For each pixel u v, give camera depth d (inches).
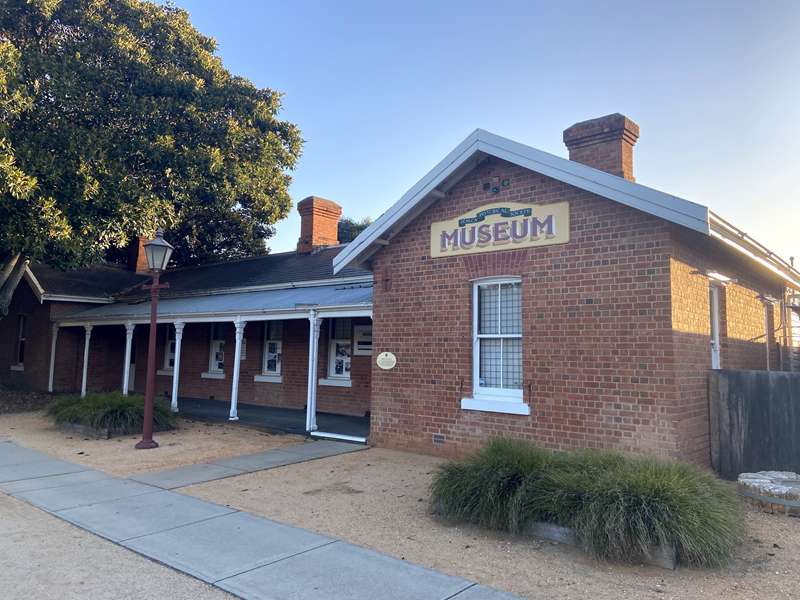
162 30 668.1
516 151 345.7
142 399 519.8
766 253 384.8
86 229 564.4
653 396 304.7
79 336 828.0
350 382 590.2
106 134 573.9
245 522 253.6
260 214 893.8
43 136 538.0
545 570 198.4
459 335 383.6
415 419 403.2
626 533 201.2
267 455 400.5
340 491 305.7
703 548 196.2
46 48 602.9
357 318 591.8
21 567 202.5
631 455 276.2
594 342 325.7
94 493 303.6
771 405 319.3
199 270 883.4
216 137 651.5
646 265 311.4
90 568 201.9
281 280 664.4
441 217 398.9
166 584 188.5
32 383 826.2
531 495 233.5
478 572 197.5
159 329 820.6
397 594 180.1
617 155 395.9
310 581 190.2
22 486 318.0
